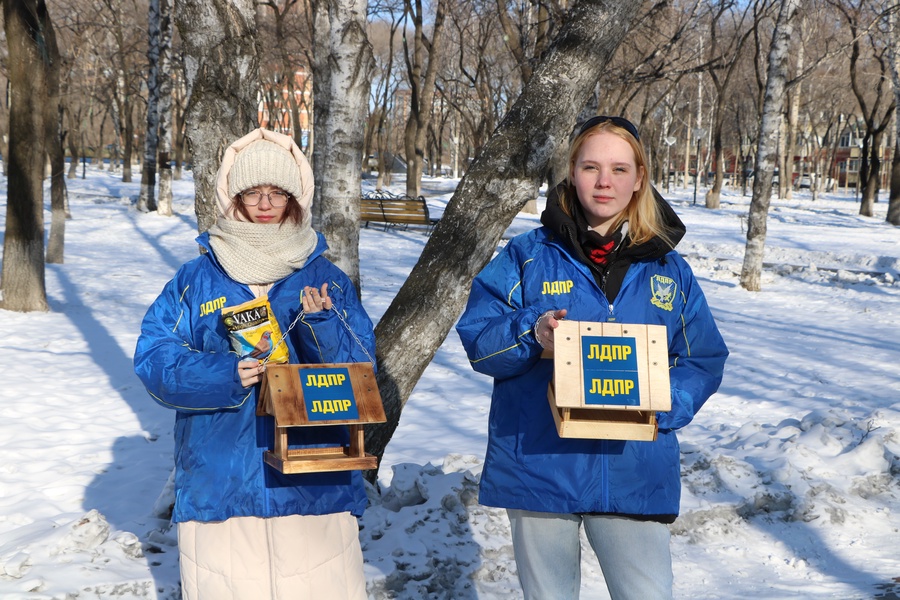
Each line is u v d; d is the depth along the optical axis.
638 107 50.16
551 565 2.71
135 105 58.09
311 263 2.91
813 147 67.56
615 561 2.69
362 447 2.74
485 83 36.19
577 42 4.38
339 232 4.91
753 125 59.56
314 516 2.78
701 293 2.81
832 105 57.25
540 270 2.74
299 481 2.75
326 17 4.95
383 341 4.50
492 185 4.44
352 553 2.85
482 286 2.83
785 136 52.97
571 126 4.47
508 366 2.66
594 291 2.71
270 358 2.72
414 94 33.41
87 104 55.94
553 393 2.62
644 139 52.22
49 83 14.70
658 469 2.67
